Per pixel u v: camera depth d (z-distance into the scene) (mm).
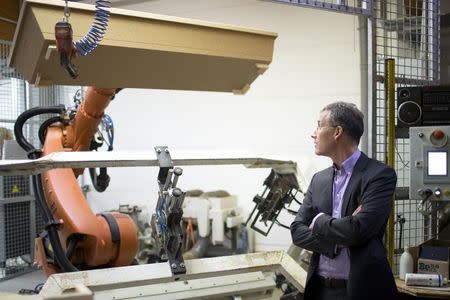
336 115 1859
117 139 5145
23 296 1034
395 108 2707
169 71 1830
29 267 4648
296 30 4234
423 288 2287
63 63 1486
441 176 2500
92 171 3117
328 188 1931
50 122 2975
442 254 2426
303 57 4215
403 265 2479
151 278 1746
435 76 3090
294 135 4301
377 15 2867
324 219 1753
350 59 4012
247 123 4508
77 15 1553
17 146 3730
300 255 2549
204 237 4195
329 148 1892
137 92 5004
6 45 4406
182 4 4758
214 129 4668
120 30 1626
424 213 2744
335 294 1859
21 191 4535
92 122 2754
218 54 1818
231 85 2051
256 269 1972
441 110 2547
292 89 4281
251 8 4430
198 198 4250
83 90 3238
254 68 1974
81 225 2535
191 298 1793
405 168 3000
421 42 3047
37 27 1515
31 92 4660
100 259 2607
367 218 1700
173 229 1818
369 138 2803
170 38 1717
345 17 4016
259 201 2434
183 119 4816
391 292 1749
